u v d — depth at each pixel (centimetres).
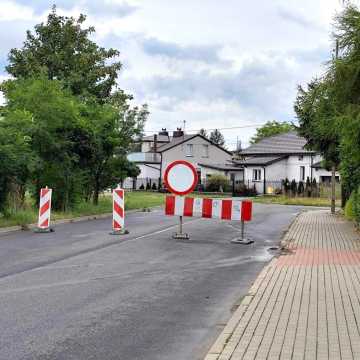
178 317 784
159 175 7856
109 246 1484
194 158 8031
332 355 585
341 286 955
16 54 3734
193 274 1107
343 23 1434
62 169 2494
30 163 2103
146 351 634
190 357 615
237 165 7344
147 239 1644
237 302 876
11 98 2412
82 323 743
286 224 2242
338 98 1491
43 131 2303
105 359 604
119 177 3225
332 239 1675
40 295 898
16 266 1161
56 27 3766
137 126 3244
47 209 1841
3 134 2012
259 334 666
